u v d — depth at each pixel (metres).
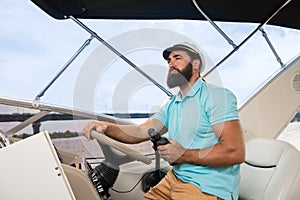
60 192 0.78
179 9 2.50
